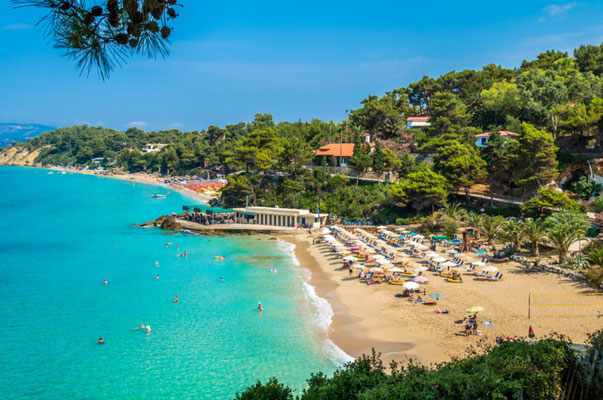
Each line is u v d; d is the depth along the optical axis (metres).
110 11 7.17
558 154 100.06
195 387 37.16
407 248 82.56
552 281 56.88
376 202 115.56
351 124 173.00
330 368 39.72
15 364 41.62
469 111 147.88
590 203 88.56
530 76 143.00
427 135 142.12
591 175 92.06
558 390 19.67
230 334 47.91
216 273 73.56
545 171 93.25
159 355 43.16
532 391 19.00
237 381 37.94
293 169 139.75
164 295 61.94
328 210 120.88
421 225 97.50
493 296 54.12
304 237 105.62
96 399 35.69
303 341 45.72
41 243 100.88
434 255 71.25
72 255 88.38
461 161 101.38
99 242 102.00
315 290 63.00
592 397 19.69
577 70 148.25
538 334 42.19
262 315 53.50
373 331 47.03
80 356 43.16
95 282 68.81
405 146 141.00
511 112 128.00
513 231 70.94
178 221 125.31
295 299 59.31
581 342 39.12
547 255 66.25
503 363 20.47
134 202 185.88
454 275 62.41
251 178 142.00
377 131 162.62
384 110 154.62
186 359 42.22
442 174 107.81
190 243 100.62
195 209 128.88
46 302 59.31
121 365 41.22
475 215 86.50
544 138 91.94
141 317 53.44
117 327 50.34
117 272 74.81
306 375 38.62
